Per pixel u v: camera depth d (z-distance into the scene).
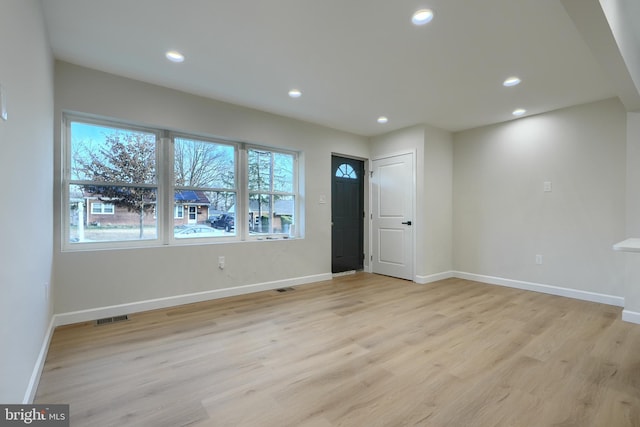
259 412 1.54
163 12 1.99
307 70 2.79
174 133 3.40
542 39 2.25
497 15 1.98
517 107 3.68
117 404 1.59
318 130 4.50
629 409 1.57
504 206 4.25
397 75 2.87
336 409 1.57
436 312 3.11
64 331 2.56
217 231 3.72
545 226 3.86
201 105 3.43
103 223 3.01
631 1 1.98
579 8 1.54
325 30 2.18
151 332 2.56
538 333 2.56
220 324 2.76
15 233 1.30
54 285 2.62
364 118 4.18
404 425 1.45
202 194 3.61
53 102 2.56
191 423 1.46
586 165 3.54
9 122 1.21
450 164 4.81
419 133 4.47
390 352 2.21
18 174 1.36
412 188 4.57
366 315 3.02
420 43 2.33
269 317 2.95
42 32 1.95
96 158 2.96
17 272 1.33
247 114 3.78
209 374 1.90
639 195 2.90
